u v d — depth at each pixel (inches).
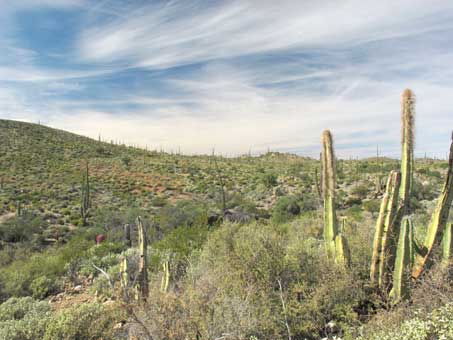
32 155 2709.2
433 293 191.9
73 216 1376.7
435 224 224.4
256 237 256.5
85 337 237.8
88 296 385.7
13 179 2066.9
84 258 508.4
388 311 204.5
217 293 200.8
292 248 257.6
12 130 3208.7
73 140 3472.0
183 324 178.2
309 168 2652.6
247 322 185.9
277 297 219.6
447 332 142.6
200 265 293.6
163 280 279.6
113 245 588.4
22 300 339.9
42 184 2018.9
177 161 3120.1
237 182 2210.9
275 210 1179.3
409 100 245.1
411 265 223.1
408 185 240.7
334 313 211.2
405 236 220.7
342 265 237.8
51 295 404.8
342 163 2864.2
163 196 1893.5
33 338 240.2
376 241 236.5
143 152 3654.0
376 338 158.7
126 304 178.5
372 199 1317.7
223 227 302.7
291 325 201.6
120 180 2297.0
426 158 2896.2
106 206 1626.5
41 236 1036.5
